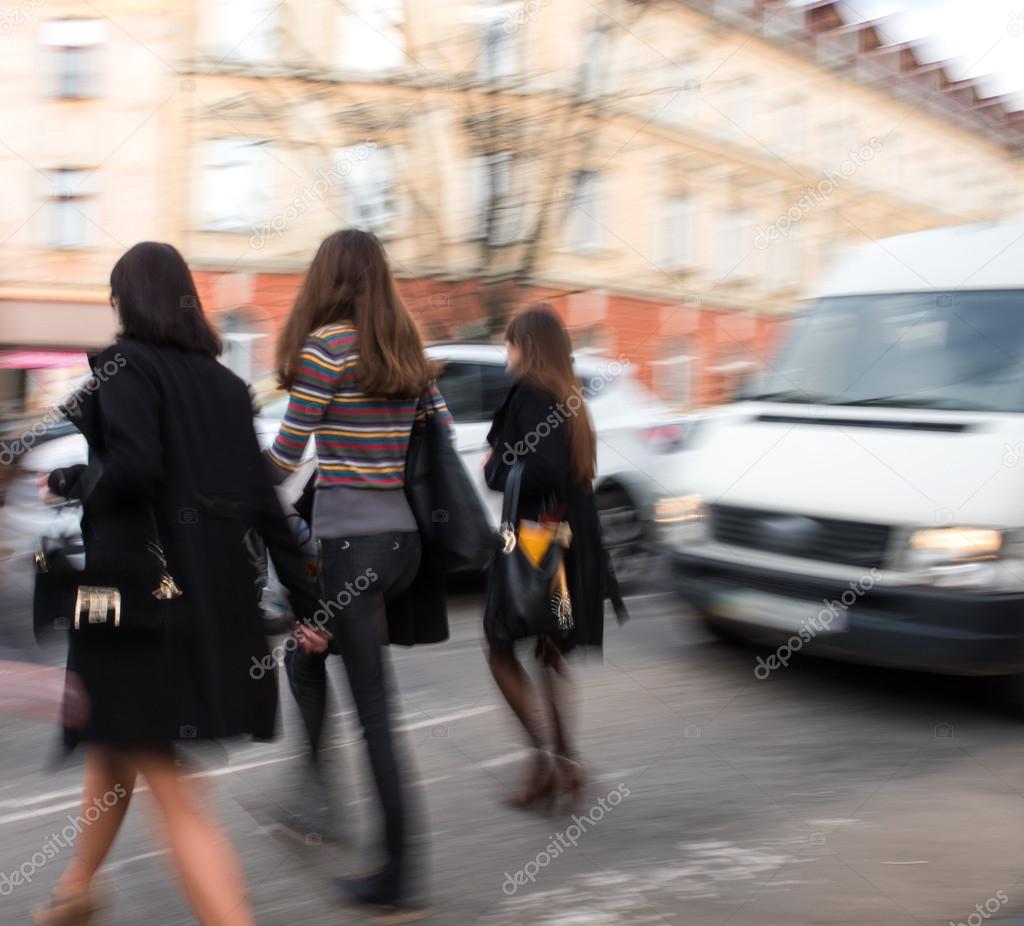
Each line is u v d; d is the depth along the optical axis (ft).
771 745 16.61
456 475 11.62
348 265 11.13
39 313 70.90
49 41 70.49
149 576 8.94
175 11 69.31
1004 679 17.56
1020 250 21.44
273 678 9.77
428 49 52.24
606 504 30.30
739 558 19.08
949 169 105.70
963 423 18.38
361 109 52.80
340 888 11.26
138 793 11.45
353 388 11.03
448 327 51.52
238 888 9.47
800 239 90.22
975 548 16.65
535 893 11.56
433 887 11.68
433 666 21.54
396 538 11.21
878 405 19.94
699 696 19.13
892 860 12.51
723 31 78.95
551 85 51.37
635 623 25.09
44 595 9.07
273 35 57.21
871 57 95.04
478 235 52.13
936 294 21.38
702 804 14.23
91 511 9.04
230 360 67.87
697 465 20.65
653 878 11.98
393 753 11.00
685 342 82.58
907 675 20.35
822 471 18.63
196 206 69.67
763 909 11.23
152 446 8.84
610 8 51.70
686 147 79.77
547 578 13.35
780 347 22.71
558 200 52.19
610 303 76.95
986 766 15.74
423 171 52.95
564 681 14.14
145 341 9.39
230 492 9.50
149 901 11.14
